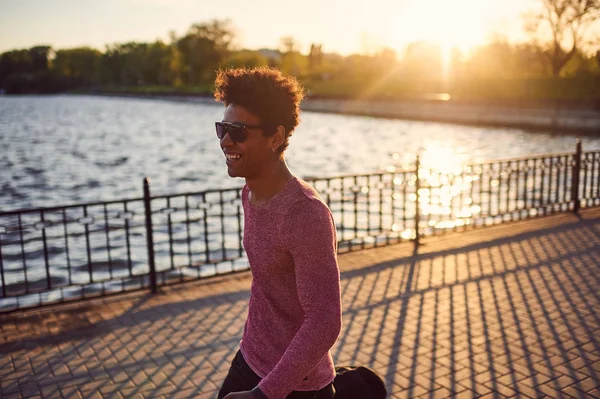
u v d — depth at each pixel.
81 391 4.20
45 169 26.42
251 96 1.84
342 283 6.44
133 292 6.28
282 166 1.95
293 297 1.96
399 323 5.34
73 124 63.00
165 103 124.81
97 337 5.11
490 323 5.30
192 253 10.60
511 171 9.15
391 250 7.75
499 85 55.34
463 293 6.10
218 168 26.66
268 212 1.88
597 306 5.66
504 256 7.39
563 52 54.25
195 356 4.74
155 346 4.93
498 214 9.09
